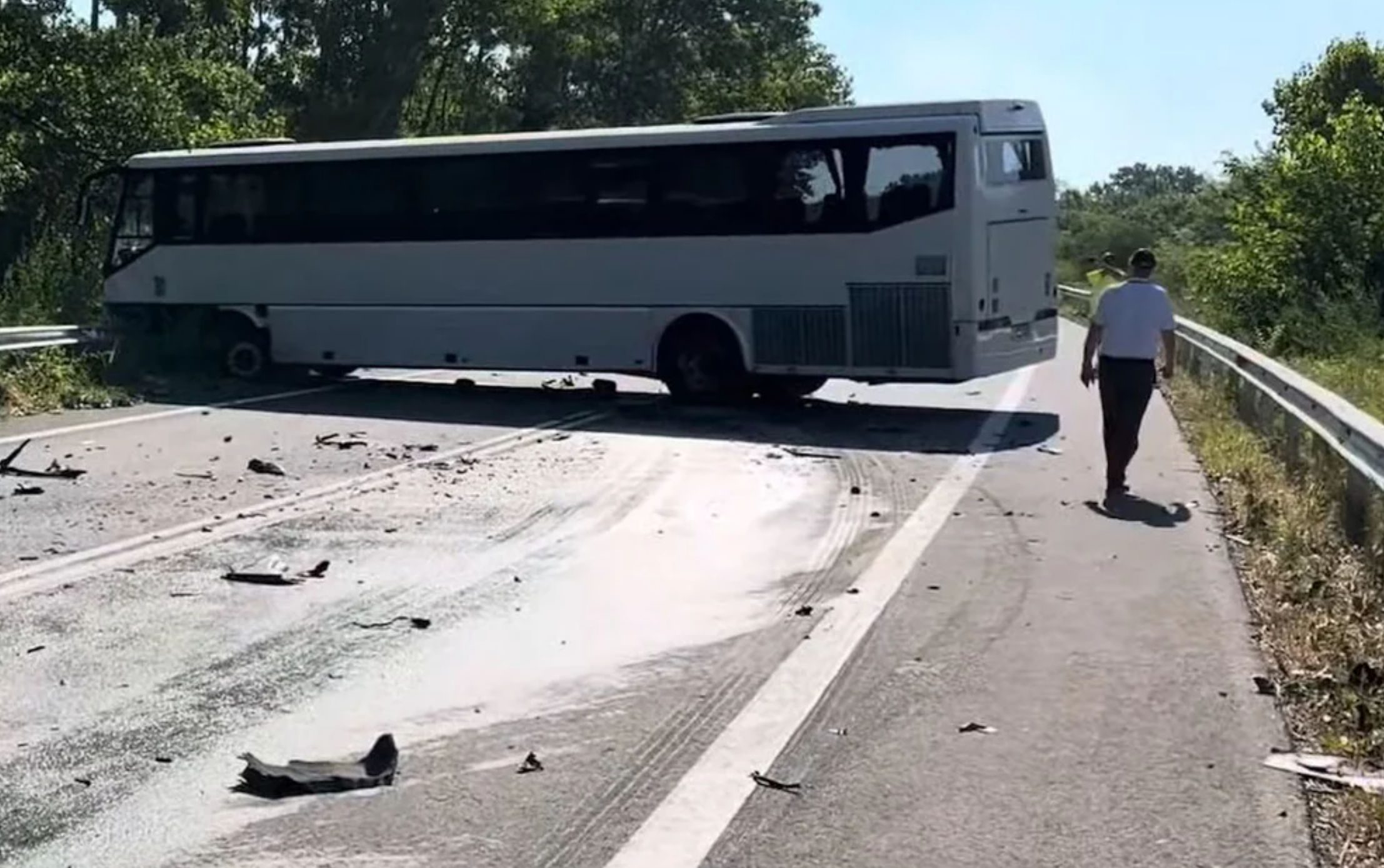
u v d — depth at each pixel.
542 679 7.18
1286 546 9.50
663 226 19.38
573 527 11.10
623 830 5.26
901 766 5.88
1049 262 18.80
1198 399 18.91
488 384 22.95
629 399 20.56
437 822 5.36
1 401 18.59
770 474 13.73
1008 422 17.78
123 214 23.47
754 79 70.94
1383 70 38.19
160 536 10.65
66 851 5.12
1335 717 6.36
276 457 14.73
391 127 53.16
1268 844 5.06
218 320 22.80
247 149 22.84
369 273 21.58
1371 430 9.12
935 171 17.83
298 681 7.16
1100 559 9.76
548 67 63.81
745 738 6.25
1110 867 4.89
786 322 18.70
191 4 43.62
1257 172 31.81
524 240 20.34
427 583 9.25
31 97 31.77
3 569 9.54
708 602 8.75
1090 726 6.32
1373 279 29.55
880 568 9.57
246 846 5.16
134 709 6.70
